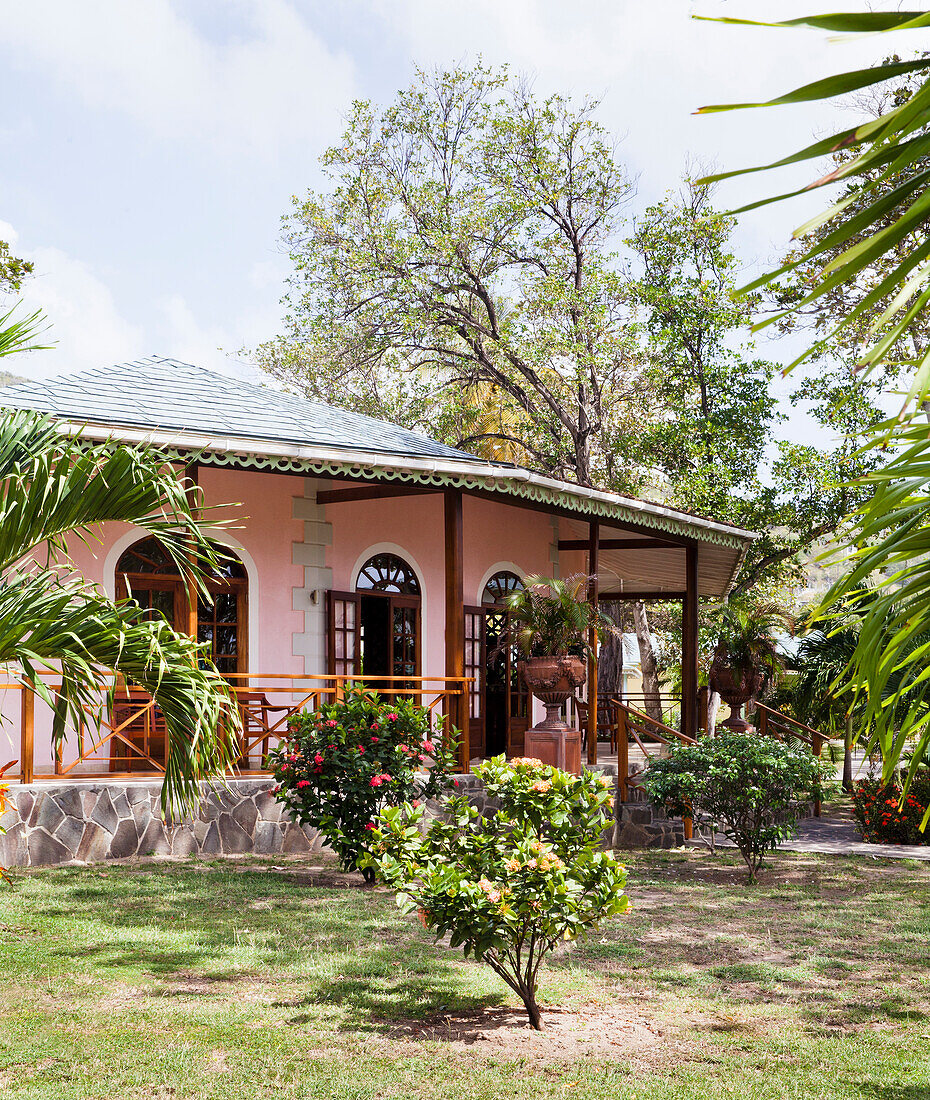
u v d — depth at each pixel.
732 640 16.33
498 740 15.57
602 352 23.77
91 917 7.45
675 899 9.58
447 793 10.85
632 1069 5.03
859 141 1.50
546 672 12.27
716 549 16.62
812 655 17.47
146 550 11.94
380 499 13.99
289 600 12.90
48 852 9.22
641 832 12.99
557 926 5.58
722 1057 5.27
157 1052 4.94
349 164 26.02
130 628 5.21
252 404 12.52
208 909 7.86
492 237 25.08
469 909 5.51
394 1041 5.27
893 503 2.22
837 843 13.68
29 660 5.13
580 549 16.77
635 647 29.48
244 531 12.59
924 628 2.26
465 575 14.85
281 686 12.69
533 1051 5.23
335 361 25.72
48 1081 4.56
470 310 25.94
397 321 25.05
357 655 13.41
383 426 14.47
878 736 2.35
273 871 9.47
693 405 23.69
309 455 10.33
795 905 9.41
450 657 11.61
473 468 11.21
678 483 22.42
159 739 11.69
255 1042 5.15
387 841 5.94
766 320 1.66
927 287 1.53
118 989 5.90
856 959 7.45
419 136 25.72
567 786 6.15
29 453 5.48
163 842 9.86
